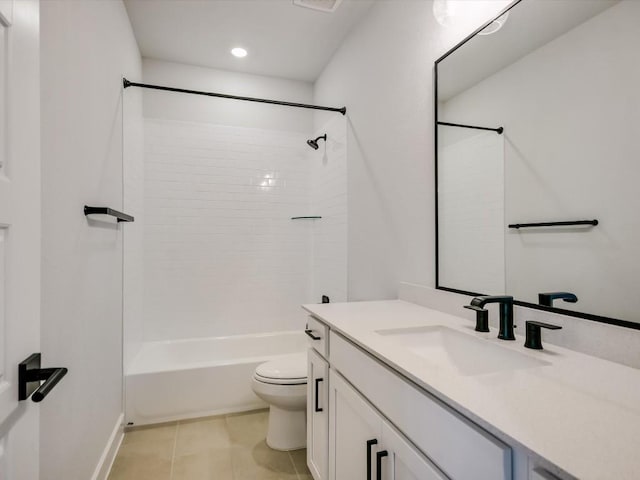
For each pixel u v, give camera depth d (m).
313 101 3.31
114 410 1.88
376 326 1.21
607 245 0.87
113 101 1.88
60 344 1.13
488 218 1.26
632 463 0.45
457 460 0.64
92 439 1.48
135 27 2.42
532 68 1.09
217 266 3.01
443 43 1.52
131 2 2.15
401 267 1.83
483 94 1.29
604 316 0.87
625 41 0.83
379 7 2.08
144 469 1.73
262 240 3.15
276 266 3.18
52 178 1.07
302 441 1.93
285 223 3.22
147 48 2.70
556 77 1.01
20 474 0.66
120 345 2.03
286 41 2.61
